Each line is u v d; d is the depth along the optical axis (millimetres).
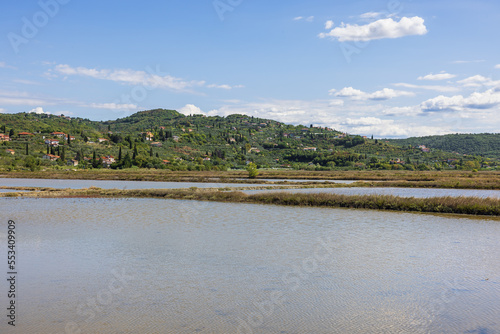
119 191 62500
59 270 21344
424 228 33281
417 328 14453
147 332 14039
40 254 24547
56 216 39656
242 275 20500
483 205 41562
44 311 15906
